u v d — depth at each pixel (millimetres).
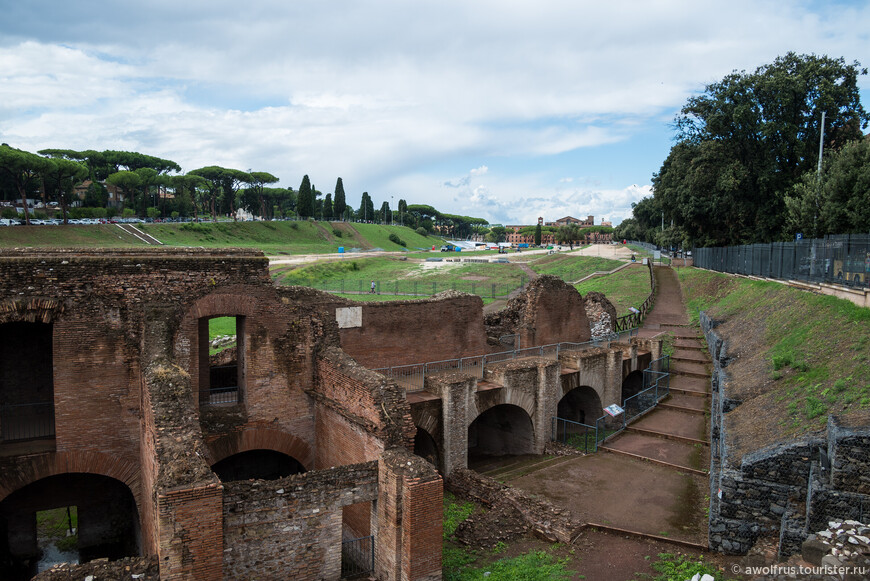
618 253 103312
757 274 45125
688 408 30297
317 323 19797
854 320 21031
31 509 18328
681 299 54938
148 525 15273
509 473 23016
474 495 20578
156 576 12297
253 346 18609
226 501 12789
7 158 78312
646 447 25812
